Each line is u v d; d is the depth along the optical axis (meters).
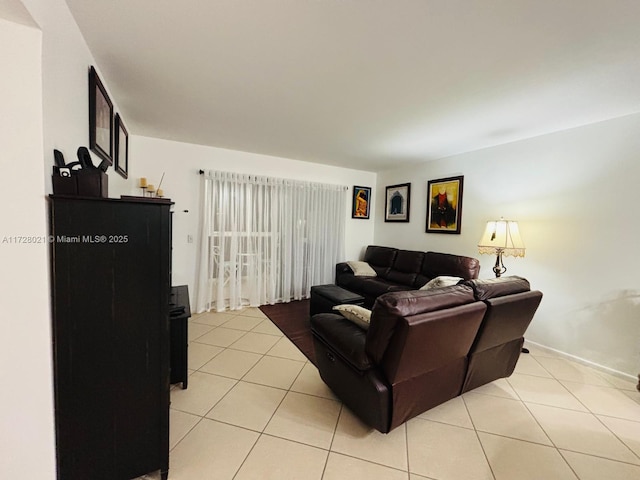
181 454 1.47
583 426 1.77
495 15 1.28
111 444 1.22
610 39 1.43
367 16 1.32
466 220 3.68
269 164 4.18
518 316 1.91
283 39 1.52
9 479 1.06
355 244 5.16
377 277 4.42
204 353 2.63
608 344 2.46
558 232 2.79
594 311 2.54
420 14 1.29
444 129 2.85
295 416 1.79
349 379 1.71
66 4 1.25
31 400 1.06
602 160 2.49
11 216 1.00
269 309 4.00
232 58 1.71
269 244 4.21
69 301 1.11
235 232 3.90
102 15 1.34
